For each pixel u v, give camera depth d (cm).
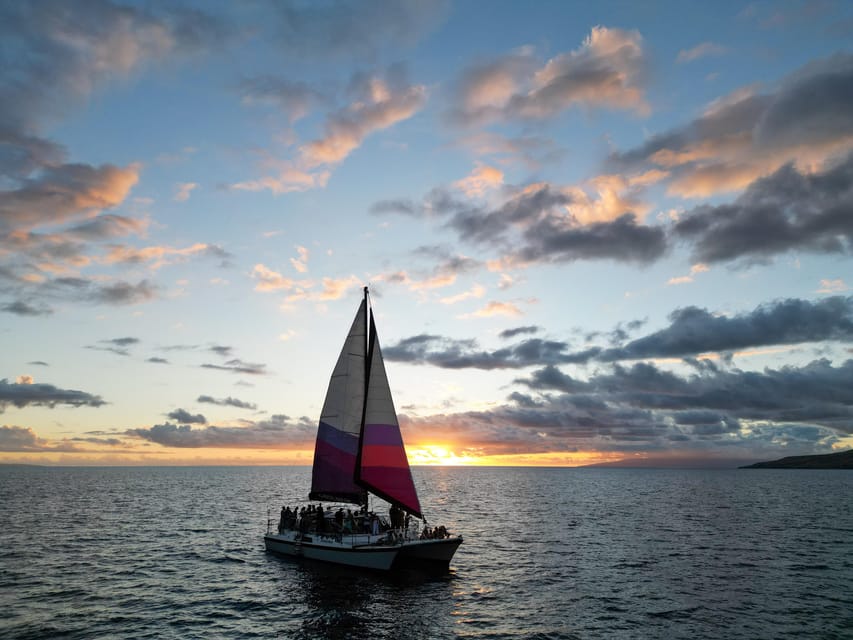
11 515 7738
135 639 2473
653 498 12294
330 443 4131
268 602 3072
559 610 2941
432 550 3781
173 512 8444
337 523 4022
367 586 3406
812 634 2545
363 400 4116
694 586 3472
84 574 3791
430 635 2561
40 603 3044
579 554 4656
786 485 19588
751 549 4922
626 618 2800
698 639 2484
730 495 13412
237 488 16138
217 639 2488
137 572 3856
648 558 4462
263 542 5316
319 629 2634
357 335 4203
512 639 2495
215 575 3738
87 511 8469
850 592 3312
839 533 6031
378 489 3812
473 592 3306
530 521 7312
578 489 16862
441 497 12438
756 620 2759
